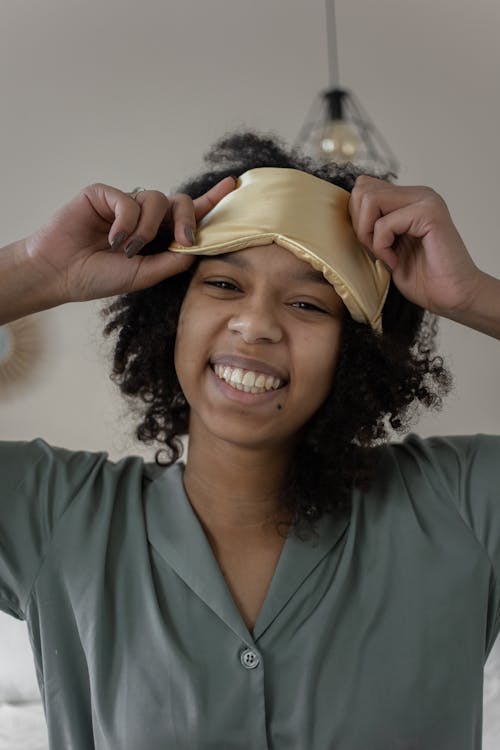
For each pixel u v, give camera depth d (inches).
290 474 31.5
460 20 114.4
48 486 31.9
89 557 30.7
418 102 115.9
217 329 29.4
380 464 33.9
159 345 33.6
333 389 31.8
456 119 116.3
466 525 32.2
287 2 112.5
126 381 35.5
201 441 31.4
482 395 116.2
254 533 31.5
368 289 30.5
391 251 30.3
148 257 30.4
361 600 30.7
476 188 117.3
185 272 32.2
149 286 30.6
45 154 111.3
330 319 30.3
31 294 30.9
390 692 29.7
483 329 31.3
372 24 114.0
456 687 30.6
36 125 110.9
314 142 86.2
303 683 29.1
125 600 30.3
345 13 113.7
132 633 29.9
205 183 35.2
